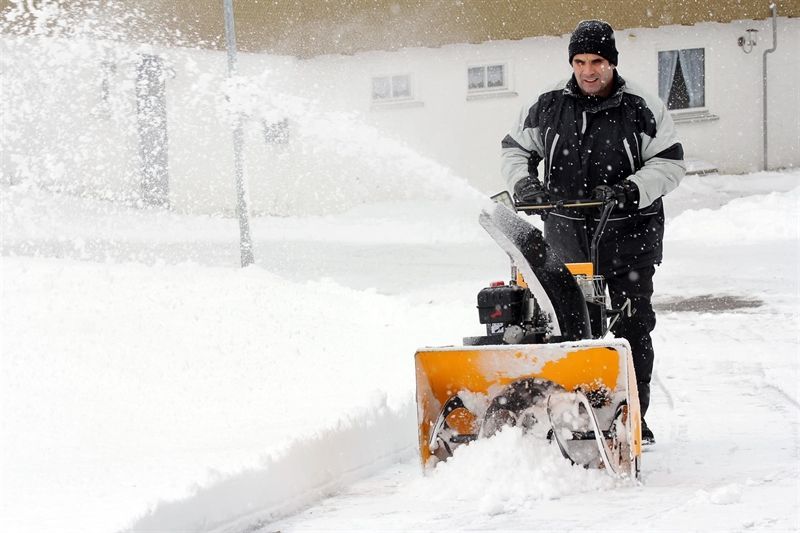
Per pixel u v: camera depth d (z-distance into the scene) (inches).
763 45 1331.2
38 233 736.3
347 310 433.7
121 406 283.3
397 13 1207.6
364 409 264.4
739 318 487.2
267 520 211.0
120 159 898.1
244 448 235.0
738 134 1333.7
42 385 296.5
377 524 201.5
